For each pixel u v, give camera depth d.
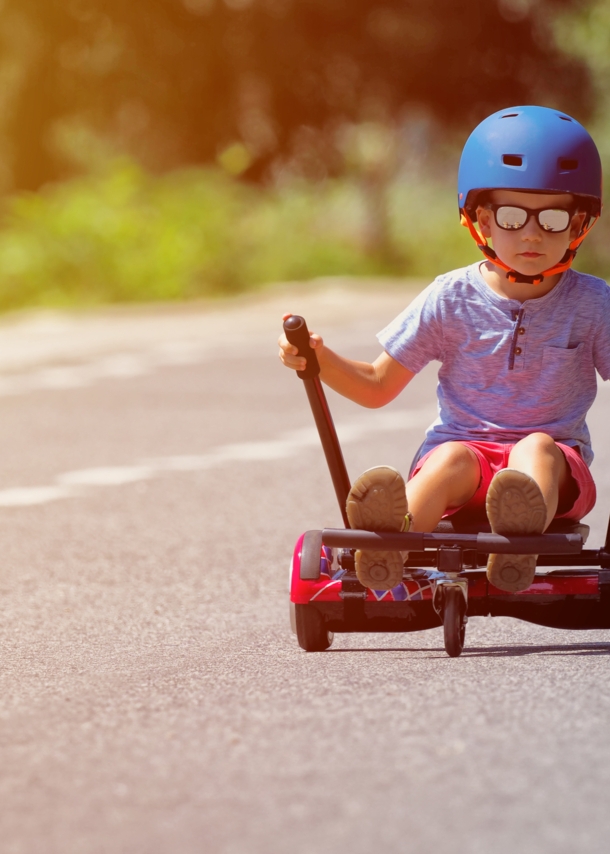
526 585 7.11
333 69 59.56
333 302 39.03
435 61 59.03
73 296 40.81
